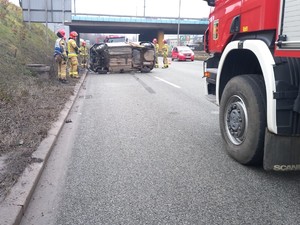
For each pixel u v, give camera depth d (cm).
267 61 390
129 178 423
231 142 483
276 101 383
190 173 438
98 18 6069
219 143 566
